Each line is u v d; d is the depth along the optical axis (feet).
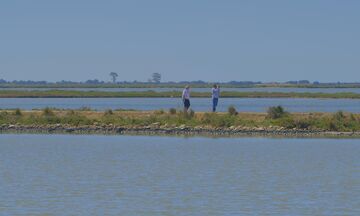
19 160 354.33
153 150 393.91
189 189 276.82
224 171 320.91
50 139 448.65
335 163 345.92
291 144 422.41
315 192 271.49
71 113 535.60
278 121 490.90
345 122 489.26
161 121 503.61
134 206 245.65
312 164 342.23
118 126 497.05
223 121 492.95
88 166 334.85
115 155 372.99
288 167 333.01
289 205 247.91
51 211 237.45
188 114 513.04
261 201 254.88
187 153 380.99
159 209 241.55
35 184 285.84
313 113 533.55
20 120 515.09
